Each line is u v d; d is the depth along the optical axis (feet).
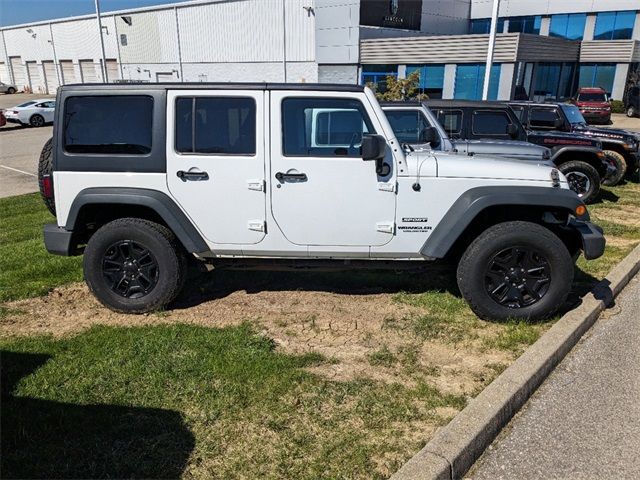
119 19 159.84
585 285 17.65
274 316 15.35
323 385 11.74
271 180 14.38
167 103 14.28
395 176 14.26
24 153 62.64
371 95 14.16
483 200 14.12
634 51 108.99
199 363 12.50
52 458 9.30
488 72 48.75
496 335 14.24
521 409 11.39
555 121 32.48
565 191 14.46
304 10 120.88
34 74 204.03
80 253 16.10
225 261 15.65
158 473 9.05
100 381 11.69
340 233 14.67
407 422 10.55
